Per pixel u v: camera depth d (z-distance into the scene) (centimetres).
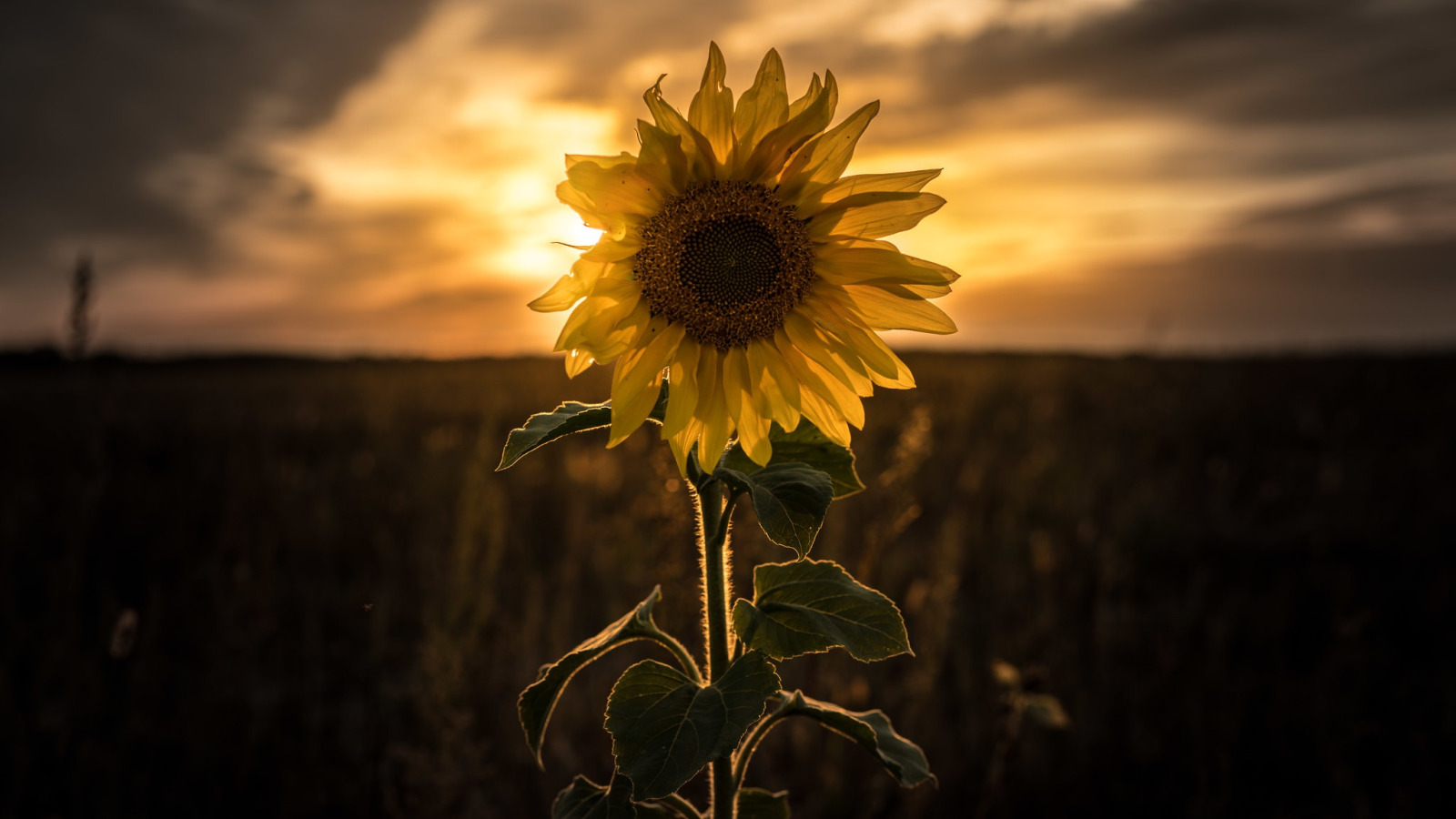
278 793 376
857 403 194
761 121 182
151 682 423
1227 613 543
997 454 1001
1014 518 711
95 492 518
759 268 184
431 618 432
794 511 165
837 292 190
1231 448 1188
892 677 468
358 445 1141
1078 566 616
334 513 729
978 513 725
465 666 398
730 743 149
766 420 188
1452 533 744
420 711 374
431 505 727
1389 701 452
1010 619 532
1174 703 447
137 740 388
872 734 180
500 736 405
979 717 426
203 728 407
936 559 448
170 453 996
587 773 398
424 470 853
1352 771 396
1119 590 589
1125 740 421
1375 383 1938
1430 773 379
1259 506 839
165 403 1505
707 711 156
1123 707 445
